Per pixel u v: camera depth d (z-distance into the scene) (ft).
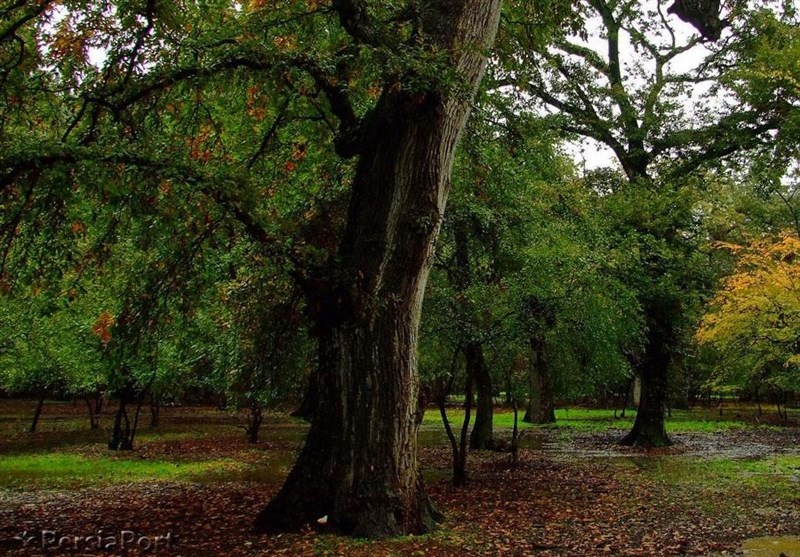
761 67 56.65
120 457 61.16
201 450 67.41
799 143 60.80
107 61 29.43
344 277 25.48
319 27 34.63
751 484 43.88
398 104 26.30
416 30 27.94
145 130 30.09
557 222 50.44
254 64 27.89
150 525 30.01
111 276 33.27
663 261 69.87
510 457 54.70
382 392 25.62
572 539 27.43
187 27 31.50
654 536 28.30
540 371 64.08
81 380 68.80
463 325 40.19
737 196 96.43
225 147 36.11
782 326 50.11
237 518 31.09
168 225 25.31
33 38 29.04
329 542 23.86
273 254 25.41
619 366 60.08
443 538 25.34
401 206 26.50
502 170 44.96
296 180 38.37
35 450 66.95
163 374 59.06
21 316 56.90
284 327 35.88
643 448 70.74
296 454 63.16
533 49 38.91
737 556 25.13
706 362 100.37
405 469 25.86
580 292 43.98
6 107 29.30
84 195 24.49
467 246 46.37
